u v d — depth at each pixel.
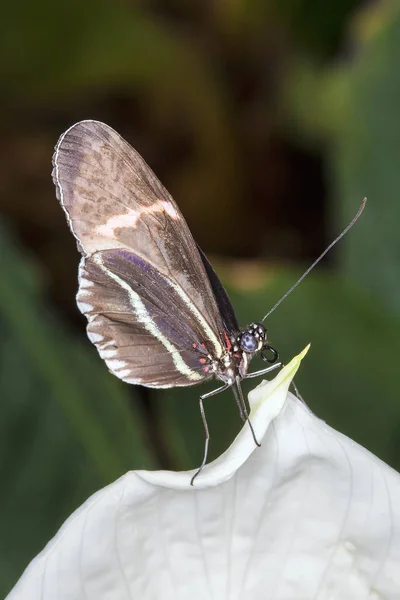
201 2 0.76
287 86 0.71
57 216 0.74
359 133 0.65
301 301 0.63
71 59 0.73
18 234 0.74
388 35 0.65
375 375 0.62
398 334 0.63
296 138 0.71
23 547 0.61
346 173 0.65
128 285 0.57
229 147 0.75
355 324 0.63
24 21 0.70
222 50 0.76
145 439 0.62
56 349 0.62
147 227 0.57
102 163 0.56
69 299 0.72
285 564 0.54
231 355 0.58
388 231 0.65
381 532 0.53
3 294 0.62
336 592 0.54
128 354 0.57
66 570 0.53
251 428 0.52
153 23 0.75
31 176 0.75
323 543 0.54
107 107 0.75
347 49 0.70
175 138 0.76
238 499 0.53
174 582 0.54
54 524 0.61
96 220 0.57
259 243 0.75
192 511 0.53
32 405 0.62
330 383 0.62
